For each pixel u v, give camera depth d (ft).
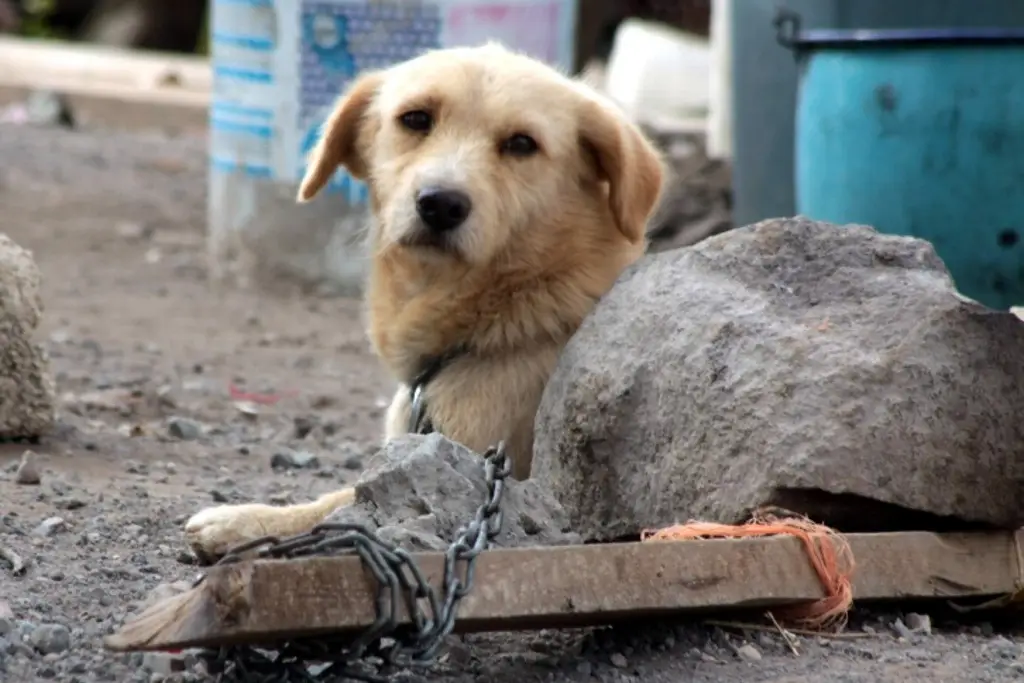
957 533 27.37
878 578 26.55
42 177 103.50
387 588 22.53
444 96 34.81
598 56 164.14
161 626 22.00
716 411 27.94
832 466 26.68
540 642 26.55
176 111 138.92
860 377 26.94
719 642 25.75
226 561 22.65
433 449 26.48
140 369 55.98
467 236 33.24
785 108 71.82
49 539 31.99
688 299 29.30
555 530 26.40
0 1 196.65
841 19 69.97
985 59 54.13
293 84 70.85
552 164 34.45
